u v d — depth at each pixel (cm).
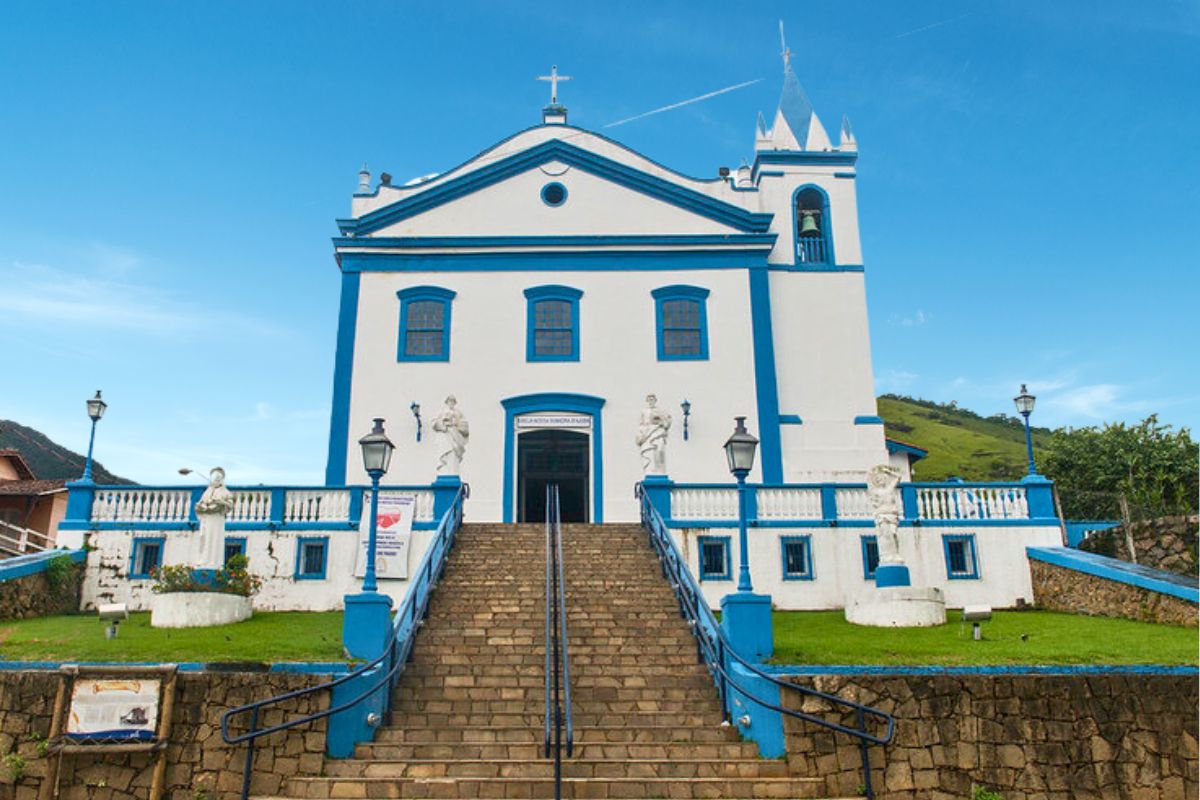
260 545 1891
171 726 1039
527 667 1265
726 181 2573
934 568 1911
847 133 2664
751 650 1226
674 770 1010
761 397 2395
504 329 2425
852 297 2520
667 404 2386
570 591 1545
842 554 1917
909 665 1161
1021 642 1382
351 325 2411
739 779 984
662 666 1273
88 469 1934
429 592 1491
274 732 984
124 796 1016
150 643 1337
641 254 2486
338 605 1861
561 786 966
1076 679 1094
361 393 2364
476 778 980
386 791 968
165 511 1917
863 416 2428
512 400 2362
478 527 1909
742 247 2489
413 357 2391
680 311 2459
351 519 1914
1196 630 1497
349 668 1124
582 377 2398
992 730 1063
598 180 2552
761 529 1927
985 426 7125
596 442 2353
